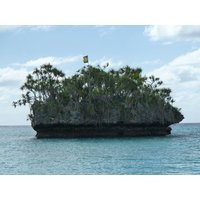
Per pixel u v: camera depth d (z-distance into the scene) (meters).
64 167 36.62
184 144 61.72
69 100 81.31
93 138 77.06
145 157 43.19
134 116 78.19
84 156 45.25
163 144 61.47
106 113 78.62
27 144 66.75
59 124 77.81
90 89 81.62
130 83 79.44
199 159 41.16
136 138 75.50
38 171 34.53
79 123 77.31
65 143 65.81
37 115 78.75
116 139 73.19
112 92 81.25
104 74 81.50
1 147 61.62
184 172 32.91
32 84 81.81
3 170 35.34
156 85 87.12
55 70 83.12
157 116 81.31
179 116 86.06
